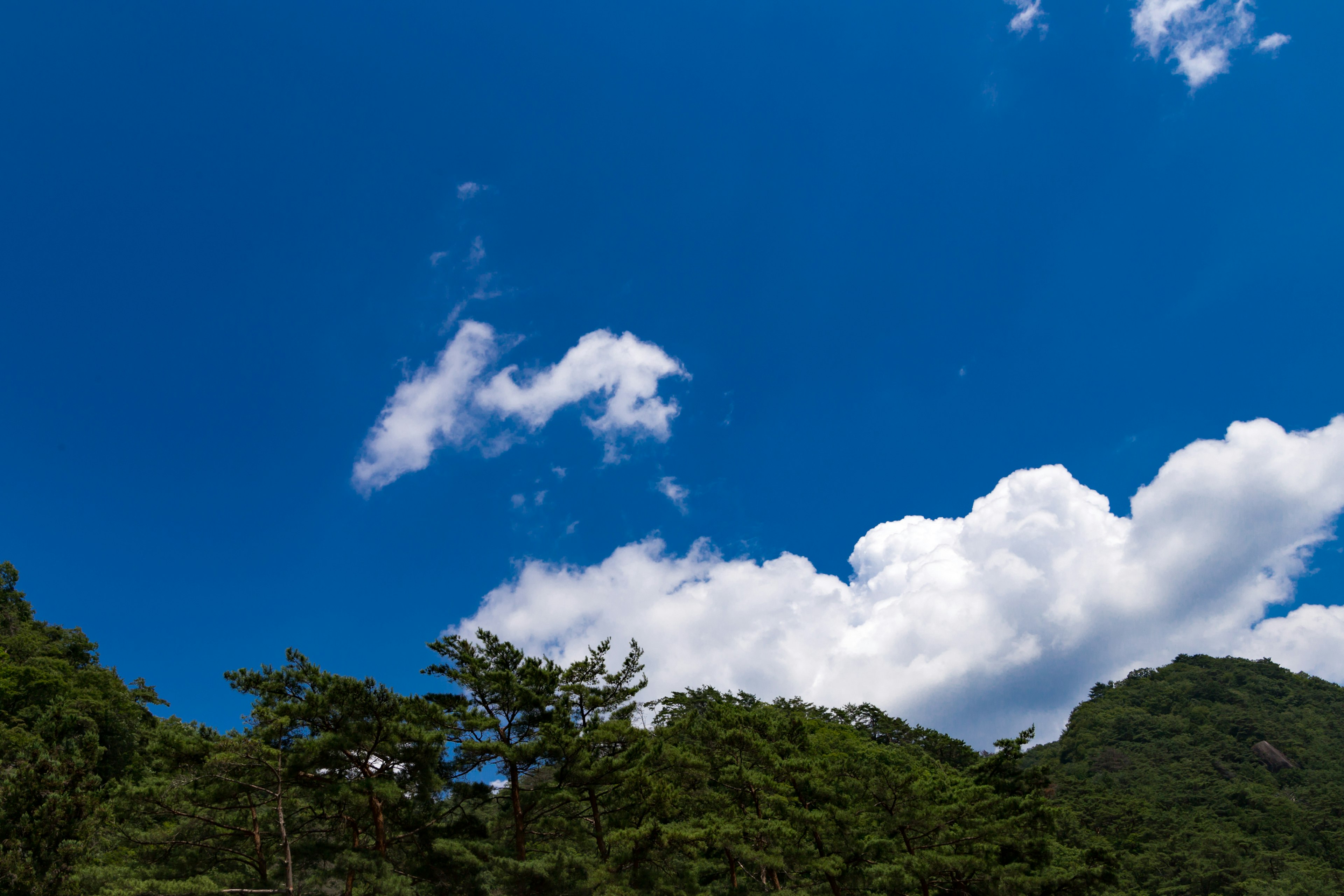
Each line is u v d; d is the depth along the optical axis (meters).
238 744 21.38
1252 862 110.12
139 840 21.91
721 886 33.03
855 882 31.92
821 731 71.75
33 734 42.62
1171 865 105.38
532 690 29.14
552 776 28.59
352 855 22.58
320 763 24.02
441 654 29.66
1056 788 134.50
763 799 34.34
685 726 37.12
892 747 79.62
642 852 26.11
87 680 71.69
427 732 25.31
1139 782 165.75
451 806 27.78
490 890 25.52
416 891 23.86
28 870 19.59
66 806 21.14
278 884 22.08
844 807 34.06
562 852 26.33
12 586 90.19
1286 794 155.25
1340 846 121.75
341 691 23.88
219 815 23.73
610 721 29.31
